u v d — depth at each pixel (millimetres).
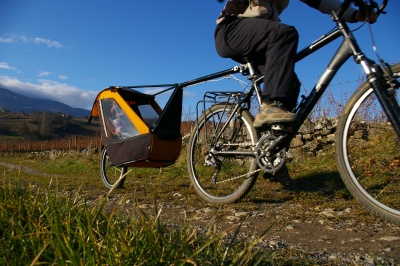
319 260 1905
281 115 2729
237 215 3203
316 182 5211
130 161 4168
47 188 2125
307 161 6699
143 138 4066
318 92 2854
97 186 5730
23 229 1658
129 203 3893
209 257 1566
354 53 2588
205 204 3758
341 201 3766
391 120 2324
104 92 4469
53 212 1817
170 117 4164
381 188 3707
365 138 5664
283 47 2797
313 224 2828
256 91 3396
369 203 2525
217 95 3881
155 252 1443
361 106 2570
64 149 24359
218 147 3814
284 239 2391
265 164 3283
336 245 2250
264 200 3941
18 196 2186
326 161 6301
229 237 2309
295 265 1783
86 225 1791
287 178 3803
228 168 5082
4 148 37562
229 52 3209
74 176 9164
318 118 7133
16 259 1383
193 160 4062
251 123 3568
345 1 2660
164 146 4117
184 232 1767
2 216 1812
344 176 2623
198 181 4020
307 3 2984
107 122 4414
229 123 3760
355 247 2197
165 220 2959
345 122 2629
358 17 2727
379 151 5137
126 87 4457
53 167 13188
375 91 2391
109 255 1406
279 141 3061
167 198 4172
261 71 3369
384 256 2002
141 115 4516
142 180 6914
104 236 1663
